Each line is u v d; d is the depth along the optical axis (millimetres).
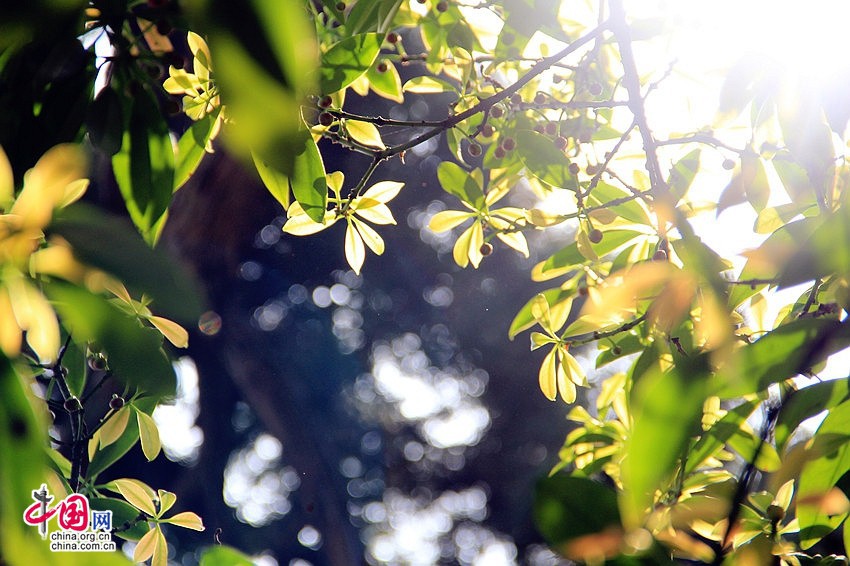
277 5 521
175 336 1338
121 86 1212
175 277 623
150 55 1215
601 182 1508
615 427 1550
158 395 678
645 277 1066
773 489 1203
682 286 1058
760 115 1396
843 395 1188
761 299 1460
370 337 5324
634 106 1438
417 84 1567
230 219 2102
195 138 1356
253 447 5387
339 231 3852
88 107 1202
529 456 5031
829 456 1203
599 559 896
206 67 1347
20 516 679
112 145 1214
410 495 5684
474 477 5289
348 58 1314
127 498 1482
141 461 4039
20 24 591
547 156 1450
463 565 5328
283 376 4742
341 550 4773
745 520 1320
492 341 4996
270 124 505
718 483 1402
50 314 749
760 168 1398
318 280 4668
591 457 1548
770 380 918
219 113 1354
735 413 1233
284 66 513
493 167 1567
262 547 5301
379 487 5727
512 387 5016
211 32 518
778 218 1396
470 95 1547
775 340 932
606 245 1477
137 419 1472
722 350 904
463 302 4941
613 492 908
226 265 2939
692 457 1240
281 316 5152
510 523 4980
